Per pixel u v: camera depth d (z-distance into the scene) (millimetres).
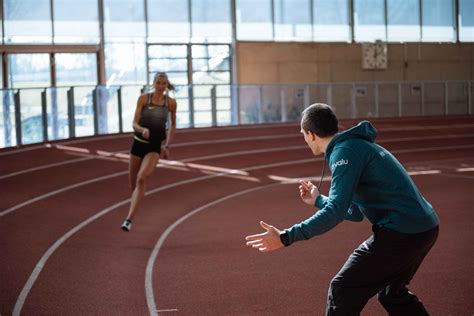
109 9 23688
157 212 11094
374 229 3596
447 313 5133
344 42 27750
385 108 26797
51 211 10188
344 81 27766
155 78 8703
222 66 25844
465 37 30234
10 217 9453
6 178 12117
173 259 7492
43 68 22344
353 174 3461
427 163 19359
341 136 3602
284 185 14820
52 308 5535
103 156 15484
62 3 22719
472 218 9852
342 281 3578
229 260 7328
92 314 5383
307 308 5410
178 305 5613
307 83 25438
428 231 3539
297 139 21688
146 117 8656
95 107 17953
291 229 3400
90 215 10289
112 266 7105
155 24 24578
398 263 3521
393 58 28719
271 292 5938
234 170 16609
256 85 23219
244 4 26062
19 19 21953
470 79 30281
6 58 21625
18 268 6832
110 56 23781
